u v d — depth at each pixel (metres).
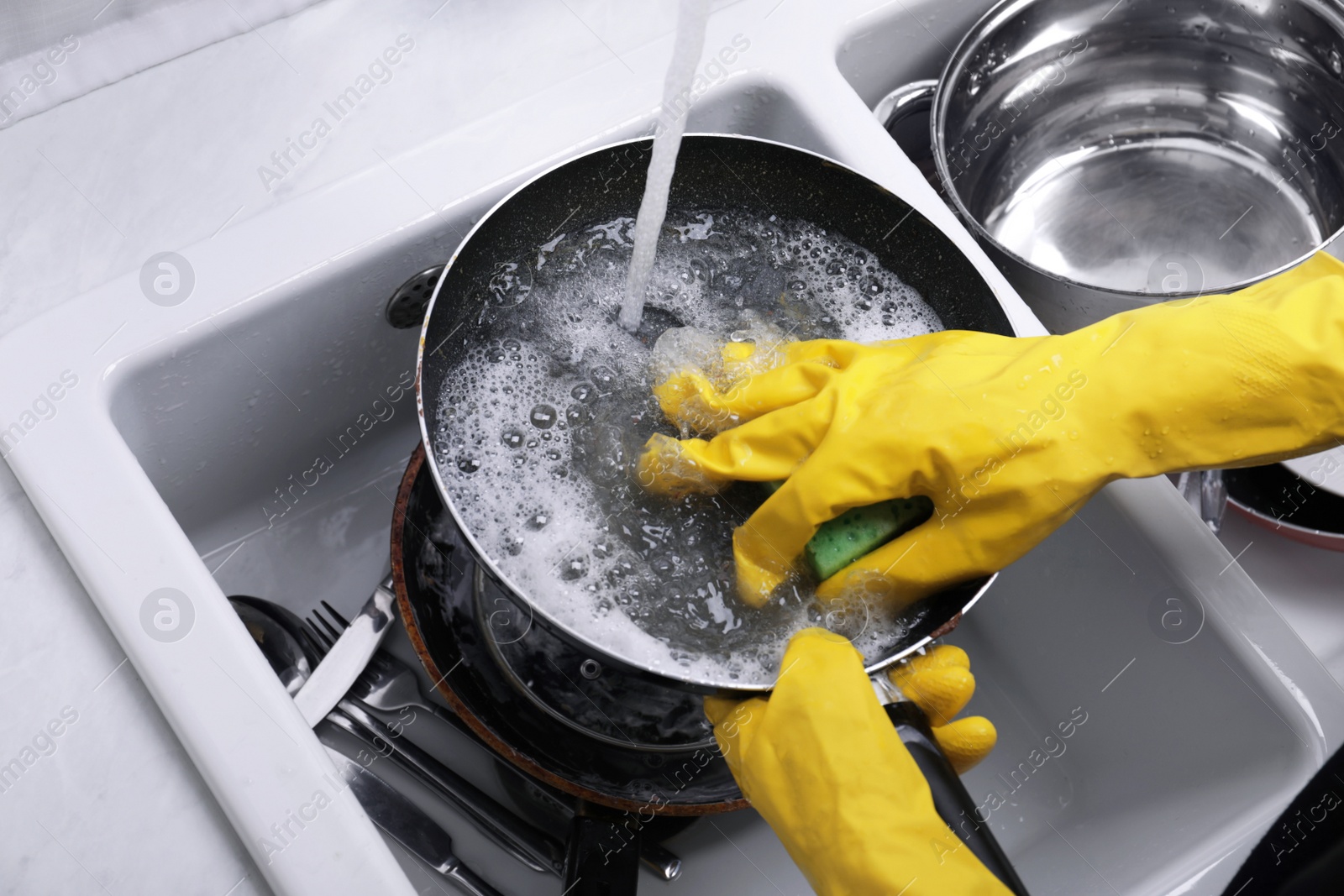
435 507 0.78
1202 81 0.94
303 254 0.70
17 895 0.54
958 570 0.56
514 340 0.69
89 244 0.73
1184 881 0.65
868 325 0.70
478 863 0.77
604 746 0.74
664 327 0.71
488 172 0.73
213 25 0.79
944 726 0.60
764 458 0.59
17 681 0.58
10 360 0.64
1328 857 0.52
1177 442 0.56
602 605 0.59
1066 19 0.89
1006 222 0.96
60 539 0.59
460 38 0.82
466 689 0.73
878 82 0.94
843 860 0.51
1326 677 0.66
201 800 0.57
